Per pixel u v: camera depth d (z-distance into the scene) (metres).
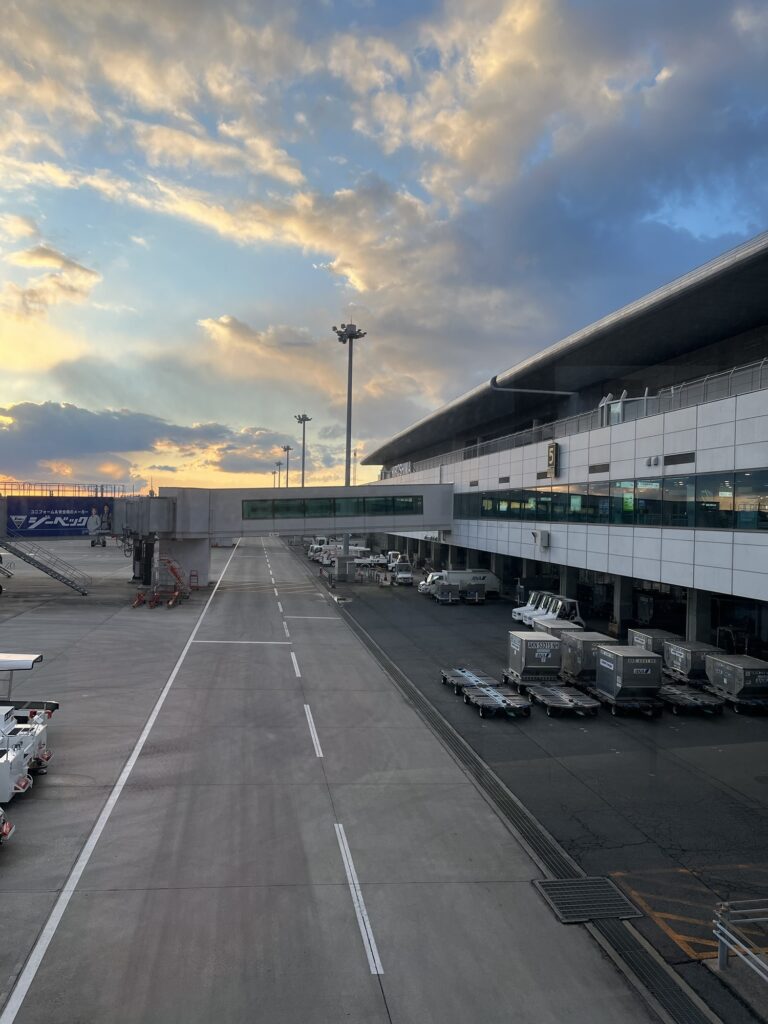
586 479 34.78
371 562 70.19
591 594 45.78
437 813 14.38
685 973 9.51
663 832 13.78
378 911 10.73
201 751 17.48
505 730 20.16
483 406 57.28
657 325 33.84
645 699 22.14
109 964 9.23
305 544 113.69
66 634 32.56
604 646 23.56
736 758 18.09
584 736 19.77
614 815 14.53
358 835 13.26
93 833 12.95
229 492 50.12
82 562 75.00
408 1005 8.66
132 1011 8.36
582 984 9.20
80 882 11.24
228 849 12.51
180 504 49.22
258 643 31.59
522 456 42.75
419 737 19.25
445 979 9.18
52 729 18.88
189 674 25.39
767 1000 8.98
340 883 11.49
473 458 51.75
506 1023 8.42
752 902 10.67
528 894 11.39
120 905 10.62
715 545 24.91
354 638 33.66
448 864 12.27
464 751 18.28
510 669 25.08
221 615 39.44
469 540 52.59
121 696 22.23
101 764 16.44
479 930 10.32
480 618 40.59
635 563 30.27
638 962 9.70
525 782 16.25
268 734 18.97
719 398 25.19
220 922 10.27
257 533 50.88
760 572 22.59
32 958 9.32
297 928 10.19
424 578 60.25
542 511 39.94
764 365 22.94
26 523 46.38
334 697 22.94
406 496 55.00
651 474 29.08
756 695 22.22
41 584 52.88
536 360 42.50
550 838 13.43
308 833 13.26
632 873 12.15
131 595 47.34
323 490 52.34
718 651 24.50
